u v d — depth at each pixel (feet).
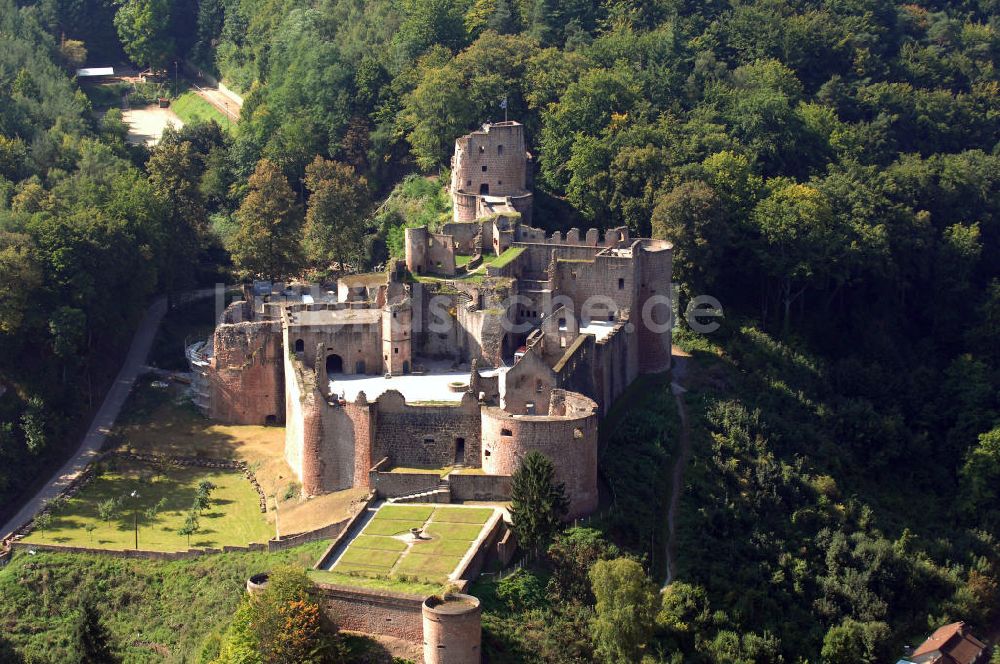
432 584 638.12
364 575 650.43
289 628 605.31
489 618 649.61
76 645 650.84
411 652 624.59
